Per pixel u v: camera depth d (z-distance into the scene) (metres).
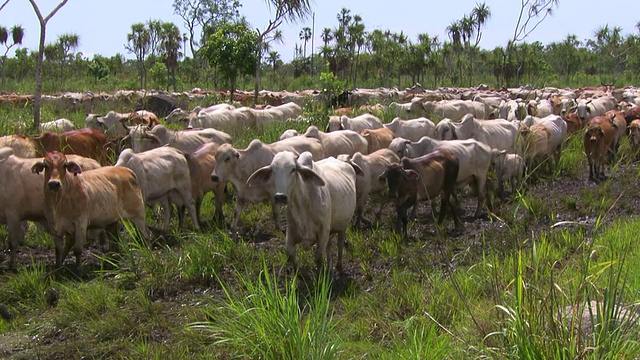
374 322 6.92
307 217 8.16
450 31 45.81
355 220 11.89
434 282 7.82
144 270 8.66
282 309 5.91
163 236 10.62
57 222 8.69
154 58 57.47
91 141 12.83
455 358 5.65
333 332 6.55
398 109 21.08
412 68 53.91
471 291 7.44
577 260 7.66
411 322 6.46
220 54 27.67
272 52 61.44
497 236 10.23
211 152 11.86
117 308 7.59
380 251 9.92
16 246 9.40
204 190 11.54
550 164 15.84
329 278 8.50
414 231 11.27
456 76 58.34
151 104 26.97
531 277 5.90
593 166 15.66
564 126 16.34
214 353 6.39
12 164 9.30
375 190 11.59
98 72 53.59
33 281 8.16
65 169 8.62
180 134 13.46
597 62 56.97
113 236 9.58
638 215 11.80
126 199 9.56
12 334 7.19
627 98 30.45
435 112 21.73
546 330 5.03
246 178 11.09
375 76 58.00
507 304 5.94
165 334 7.02
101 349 6.68
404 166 10.93
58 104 27.56
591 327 5.15
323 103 21.80
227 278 8.56
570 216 11.94
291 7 15.73
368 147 14.52
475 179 12.44
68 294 7.93
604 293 5.17
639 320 5.23
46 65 51.69
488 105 24.94
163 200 11.09
